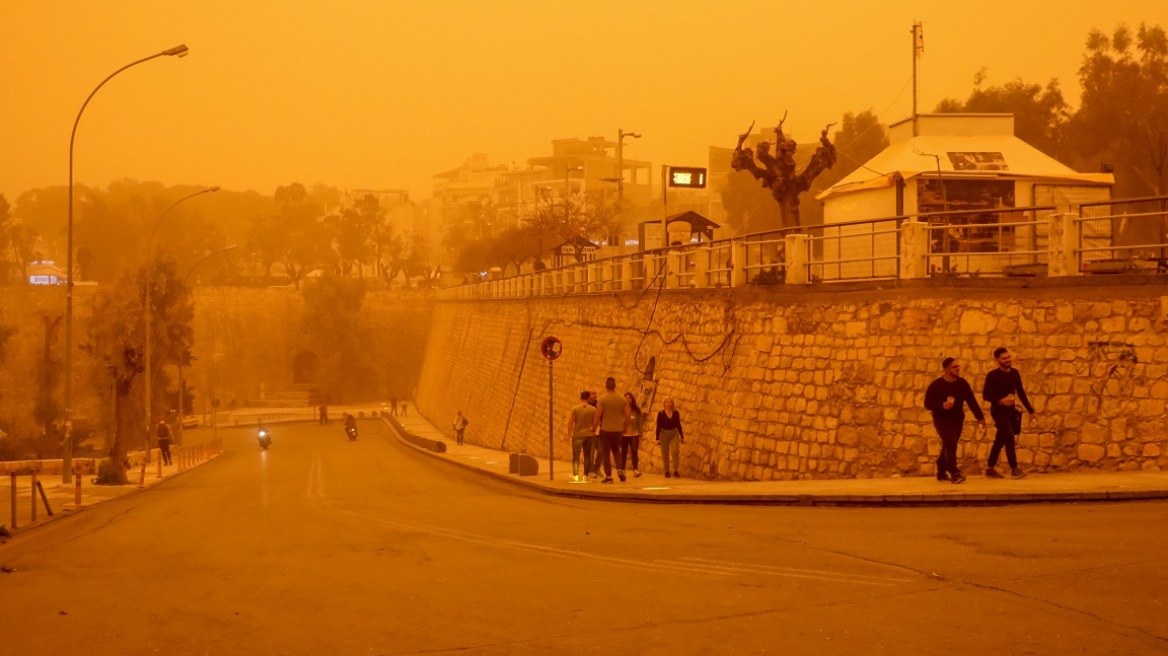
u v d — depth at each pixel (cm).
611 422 2183
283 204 14775
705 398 2384
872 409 1855
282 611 955
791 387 2042
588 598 964
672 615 884
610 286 3512
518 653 787
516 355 4722
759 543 1230
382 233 14350
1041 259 2459
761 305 2181
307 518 1739
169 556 1324
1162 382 1608
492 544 1317
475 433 5409
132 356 3294
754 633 813
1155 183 4834
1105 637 759
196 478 3516
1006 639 764
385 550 1299
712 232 3762
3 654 822
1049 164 2564
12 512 1780
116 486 2972
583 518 1591
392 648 815
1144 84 5134
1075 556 1027
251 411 9500
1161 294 1622
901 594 916
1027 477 1606
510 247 7525
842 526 1321
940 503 1454
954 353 1767
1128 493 1380
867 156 6656
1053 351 1689
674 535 1340
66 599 1044
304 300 10538
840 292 1958
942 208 2486
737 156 2795
